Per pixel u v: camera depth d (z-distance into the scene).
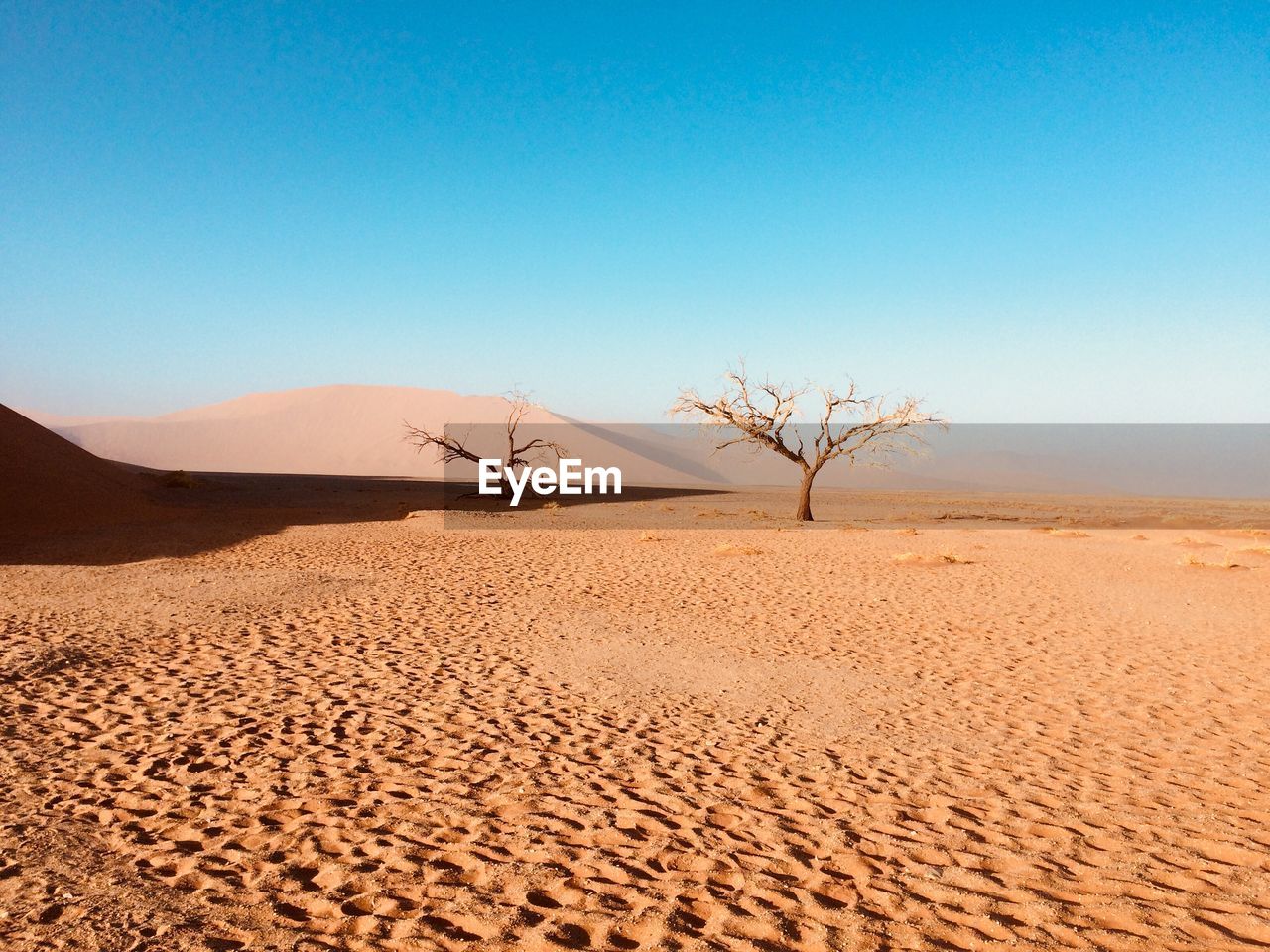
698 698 7.31
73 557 15.38
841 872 3.89
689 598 12.77
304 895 3.48
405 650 8.76
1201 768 5.69
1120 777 5.45
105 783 4.87
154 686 7.06
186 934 3.10
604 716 6.65
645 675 8.05
